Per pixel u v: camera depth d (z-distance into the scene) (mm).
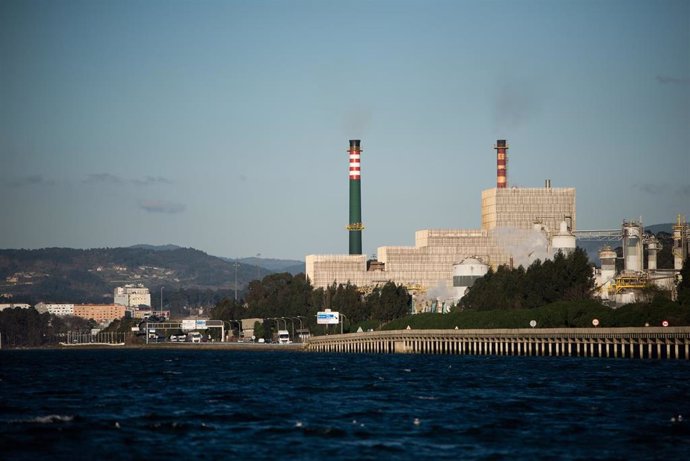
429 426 172875
